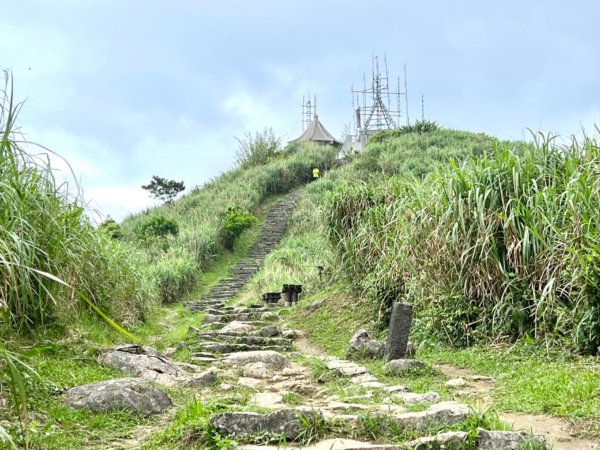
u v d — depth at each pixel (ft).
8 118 16.43
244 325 36.83
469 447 12.19
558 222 23.35
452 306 26.27
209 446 13.10
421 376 21.45
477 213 25.13
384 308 32.17
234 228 79.97
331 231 38.60
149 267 58.65
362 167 99.55
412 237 28.09
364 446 12.51
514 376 19.98
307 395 19.38
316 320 36.88
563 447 12.98
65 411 14.89
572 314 21.53
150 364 21.45
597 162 24.27
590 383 16.39
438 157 96.53
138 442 13.97
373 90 155.84
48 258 19.08
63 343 21.21
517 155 26.53
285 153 127.13
